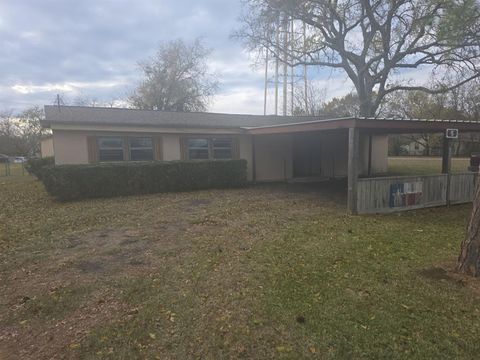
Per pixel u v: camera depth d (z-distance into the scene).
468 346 2.91
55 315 3.57
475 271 4.32
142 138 13.00
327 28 22.34
